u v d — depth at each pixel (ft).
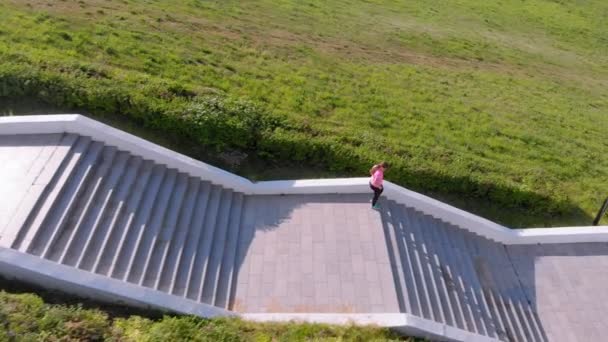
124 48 53.31
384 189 46.19
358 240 41.96
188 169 42.93
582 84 94.32
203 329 29.84
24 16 53.26
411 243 43.78
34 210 32.86
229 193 44.65
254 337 30.55
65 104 43.88
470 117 63.98
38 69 44.29
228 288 36.60
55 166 36.40
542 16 131.64
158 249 35.78
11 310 26.48
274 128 48.19
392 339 32.30
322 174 48.29
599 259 49.16
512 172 53.52
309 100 55.62
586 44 120.57
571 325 43.34
